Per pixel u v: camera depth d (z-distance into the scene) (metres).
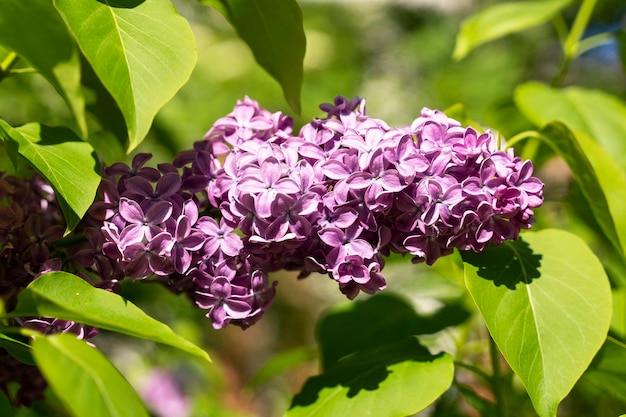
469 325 0.75
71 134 0.56
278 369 0.79
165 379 1.18
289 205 0.53
